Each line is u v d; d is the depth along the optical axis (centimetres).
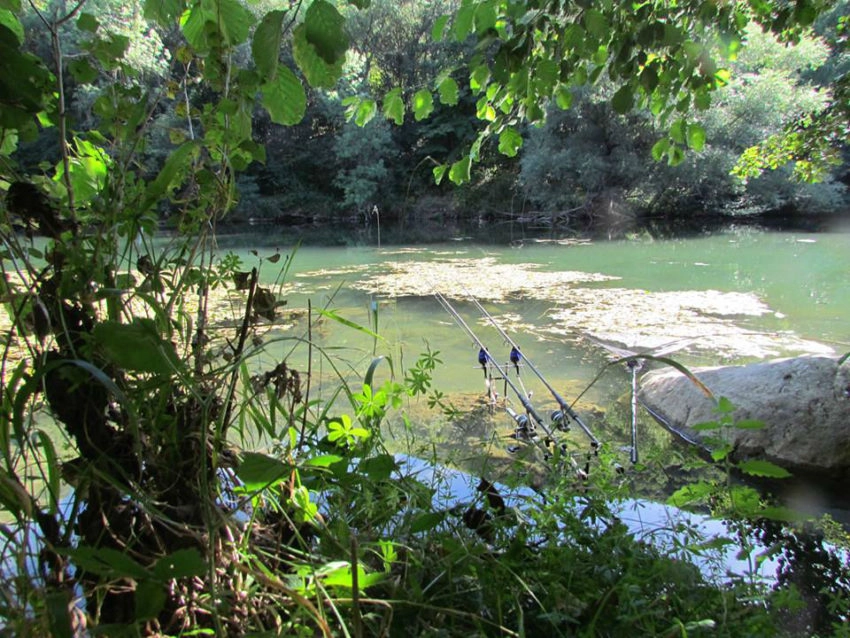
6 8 78
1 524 61
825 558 149
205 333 89
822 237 1227
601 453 134
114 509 69
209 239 113
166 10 86
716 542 103
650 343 439
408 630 77
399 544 85
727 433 262
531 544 100
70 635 51
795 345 429
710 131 1441
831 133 489
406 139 1992
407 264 904
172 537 71
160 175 75
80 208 81
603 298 618
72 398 68
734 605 88
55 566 66
